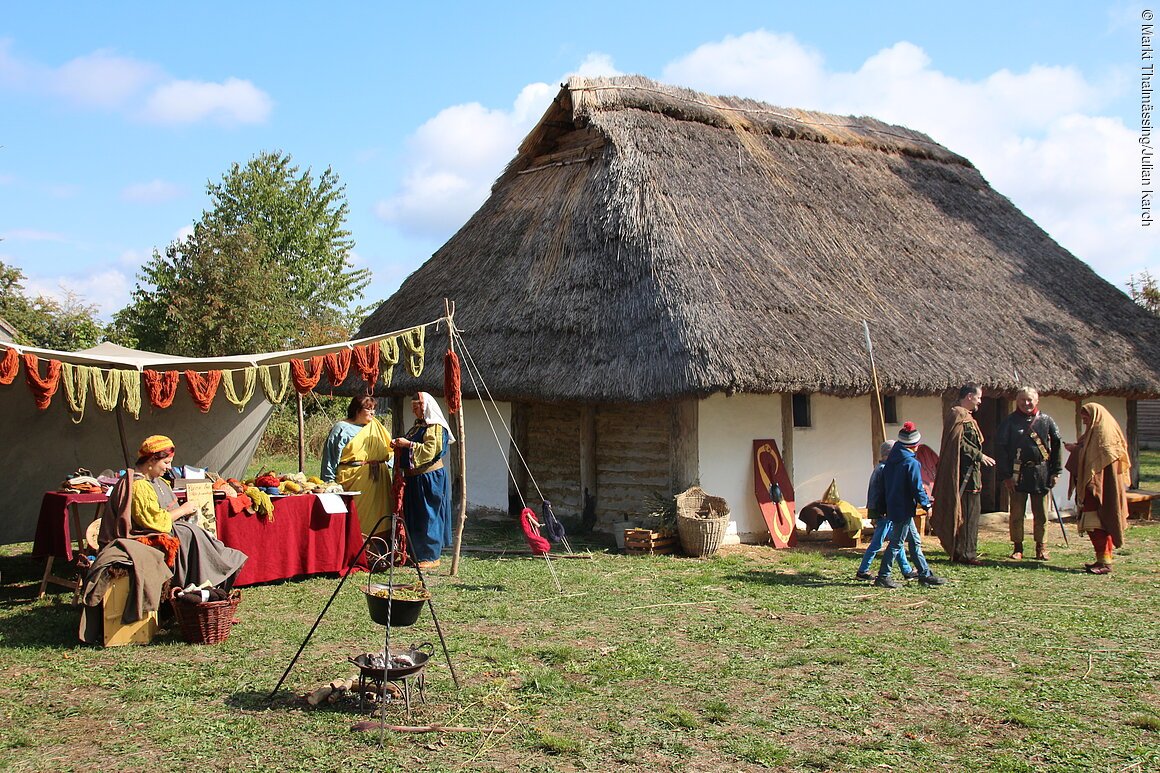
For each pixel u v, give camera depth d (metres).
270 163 40.34
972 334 11.77
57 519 7.37
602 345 10.05
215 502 7.57
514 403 12.23
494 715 4.74
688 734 4.52
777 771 4.11
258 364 8.09
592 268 10.95
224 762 4.20
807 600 7.46
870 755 4.27
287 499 8.03
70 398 6.96
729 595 7.64
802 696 5.08
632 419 10.88
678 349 9.30
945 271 13.02
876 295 11.59
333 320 38.81
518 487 12.09
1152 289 28.83
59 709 4.86
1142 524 12.39
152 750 4.33
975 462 9.25
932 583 8.11
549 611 7.00
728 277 10.37
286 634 6.31
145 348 25.52
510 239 12.81
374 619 4.86
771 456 10.62
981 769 4.12
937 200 14.90
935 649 6.03
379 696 4.84
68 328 24.33
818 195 13.12
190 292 24.55
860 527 10.33
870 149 15.29
